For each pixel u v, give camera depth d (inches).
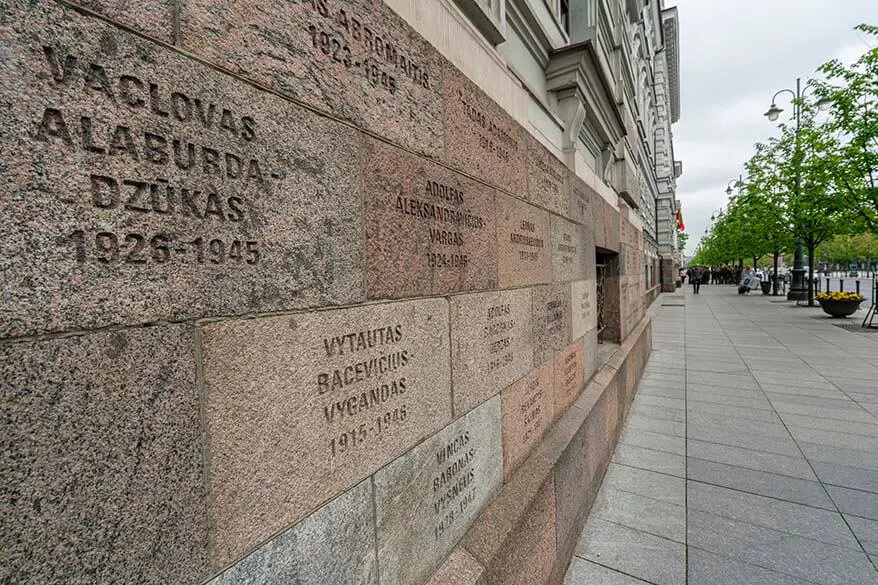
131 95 34.0
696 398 269.3
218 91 40.5
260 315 44.3
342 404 54.9
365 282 59.4
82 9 31.4
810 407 244.1
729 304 908.0
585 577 117.8
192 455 37.9
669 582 114.3
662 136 1314.0
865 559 119.6
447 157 82.3
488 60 105.6
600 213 227.0
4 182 27.8
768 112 879.7
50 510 29.4
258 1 44.8
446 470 78.3
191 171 38.1
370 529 59.1
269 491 44.9
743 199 952.3
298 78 49.4
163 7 36.4
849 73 485.7
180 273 37.3
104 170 32.4
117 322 33.1
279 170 46.6
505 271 107.0
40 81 29.4
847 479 162.2
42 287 29.3
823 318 613.6
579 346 171.9
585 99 189.0
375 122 62.4
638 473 174.7
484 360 94.5
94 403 31.6
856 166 486.9
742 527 136.1
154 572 35.0
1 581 27.1
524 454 114.6
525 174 122.9
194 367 38.2
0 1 27.9
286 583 46.6
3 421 27.4
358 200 58.5
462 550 80.0
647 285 772.6
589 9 222.7
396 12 68.8
